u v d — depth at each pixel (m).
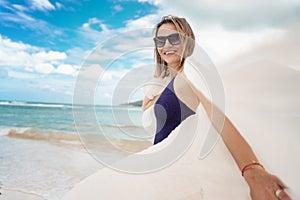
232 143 0.84
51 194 2.77
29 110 11.27
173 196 0.74
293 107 1.01
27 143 5.55
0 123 8.27
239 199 0.74
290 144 0.87
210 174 0.79
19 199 2.66
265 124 0.95
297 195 0.72
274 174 0.78
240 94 1.12
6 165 3.84
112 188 0.77
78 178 3.09
